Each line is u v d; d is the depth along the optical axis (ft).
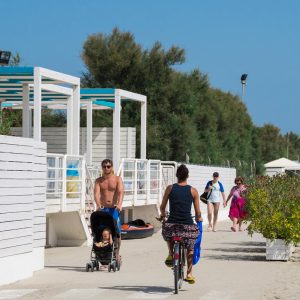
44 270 80.79
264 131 470.39
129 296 61.16
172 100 265.75
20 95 144.25
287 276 75.10
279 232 89.97
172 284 68.54
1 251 70.79
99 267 81.56
